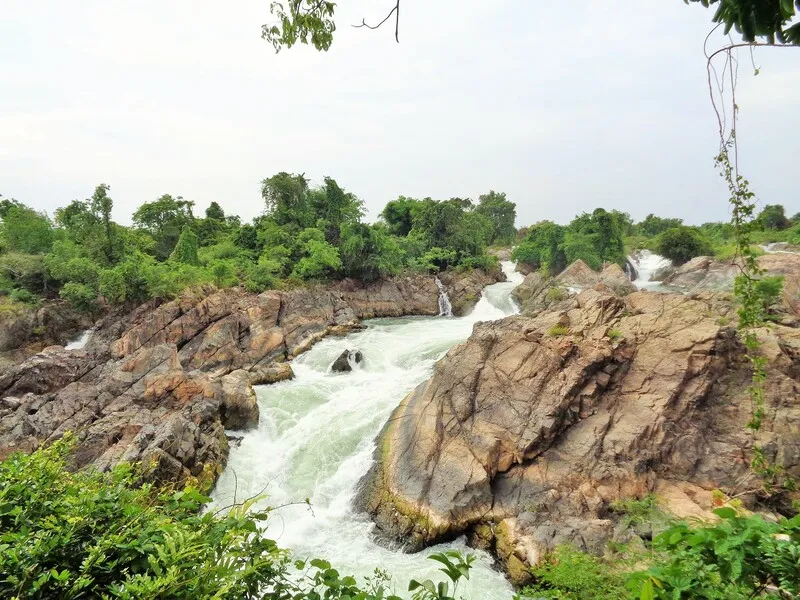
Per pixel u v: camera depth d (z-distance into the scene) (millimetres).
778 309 16875
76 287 29484
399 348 26703
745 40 2873
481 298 39844
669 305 16500
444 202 48625
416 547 12250
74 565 3152
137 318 28234
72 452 15562
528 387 15062
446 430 15062
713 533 2859
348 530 13234
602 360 14930
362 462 15672
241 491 15078
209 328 27406
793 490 10977
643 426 13430
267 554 3336
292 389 22062
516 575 10953
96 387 20250
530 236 49531
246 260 37781
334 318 33594
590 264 34344
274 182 44438
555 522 11727
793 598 2691
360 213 45562
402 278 41094
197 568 3021
